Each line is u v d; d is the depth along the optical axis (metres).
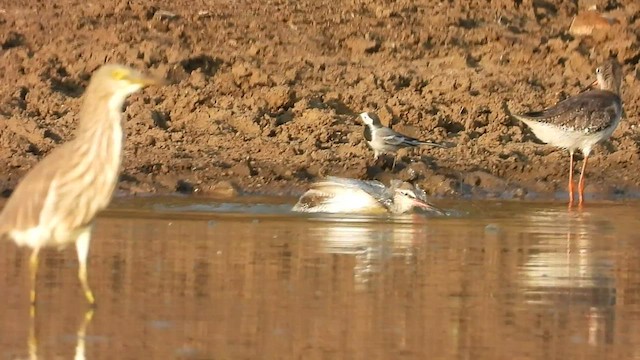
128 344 8.90
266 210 15.77
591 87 20.56
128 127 19.02
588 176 18.69
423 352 8.82
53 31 21.52
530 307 10.20
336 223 14.68
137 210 15.48
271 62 21.00
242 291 10.60
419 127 19.77
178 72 20.41
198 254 12.30
